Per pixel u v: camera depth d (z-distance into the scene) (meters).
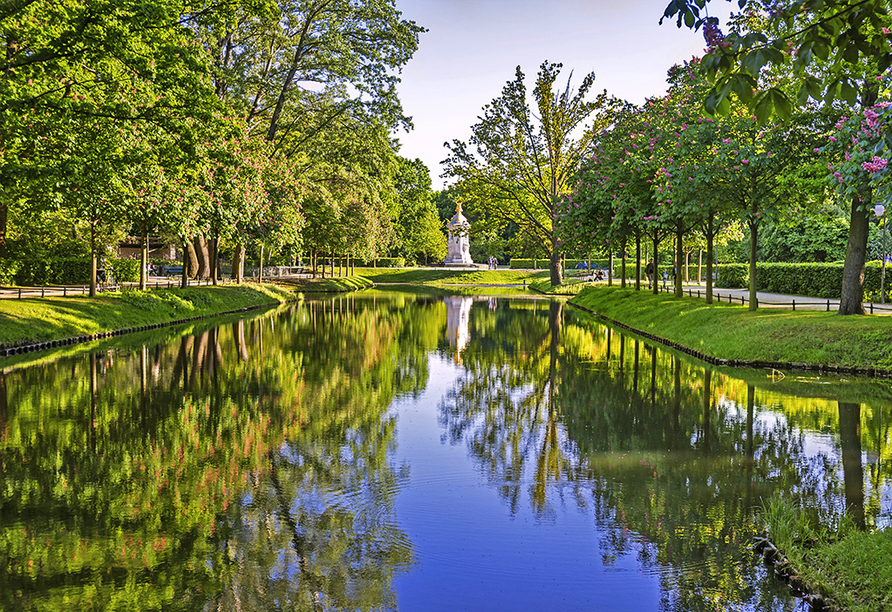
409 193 82.75
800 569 6.30
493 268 87.94
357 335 26.66
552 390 15.61
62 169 18.69
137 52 19.52
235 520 7.84
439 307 42.34
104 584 6.34
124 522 7.77
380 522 7.82
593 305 39.16
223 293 39.47
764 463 9.89
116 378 16.59
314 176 49.19
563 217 36.25
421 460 10.16
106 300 28.59
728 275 49.25
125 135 20.34
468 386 16.19
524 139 53.97
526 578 6.48
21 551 7.02
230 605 5.97
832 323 18.45
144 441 11.05
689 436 11.43
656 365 18.94
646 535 7.42
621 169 29.27
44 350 21.25
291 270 77.50
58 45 17.95
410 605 5.96
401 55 39.84
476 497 8.59
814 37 4.53
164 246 68.38
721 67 4.43
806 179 20.58
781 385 15.62
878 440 11.02
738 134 21.97
